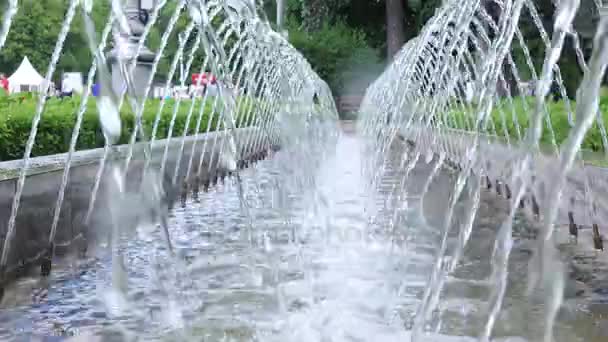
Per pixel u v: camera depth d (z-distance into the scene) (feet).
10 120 17.87
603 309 10.57
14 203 13.03
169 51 84.02
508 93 25.75
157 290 12.14
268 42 27.14
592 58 9.07
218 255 15.05
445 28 26.94
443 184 28.48
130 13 46.11
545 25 58.34
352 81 118.32
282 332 9.86
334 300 11.48
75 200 15.76
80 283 12.84
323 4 97.40
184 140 25.88
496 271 12.95
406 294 11.83
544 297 11.25
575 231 16.80
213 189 28.27
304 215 20.54
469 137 30.14
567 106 19.13
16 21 105.81
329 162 37.24
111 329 10.11
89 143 22.54
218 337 9.71
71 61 95.04
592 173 16.42
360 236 16.99
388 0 89.30
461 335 9.61
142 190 20.11
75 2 13.89
